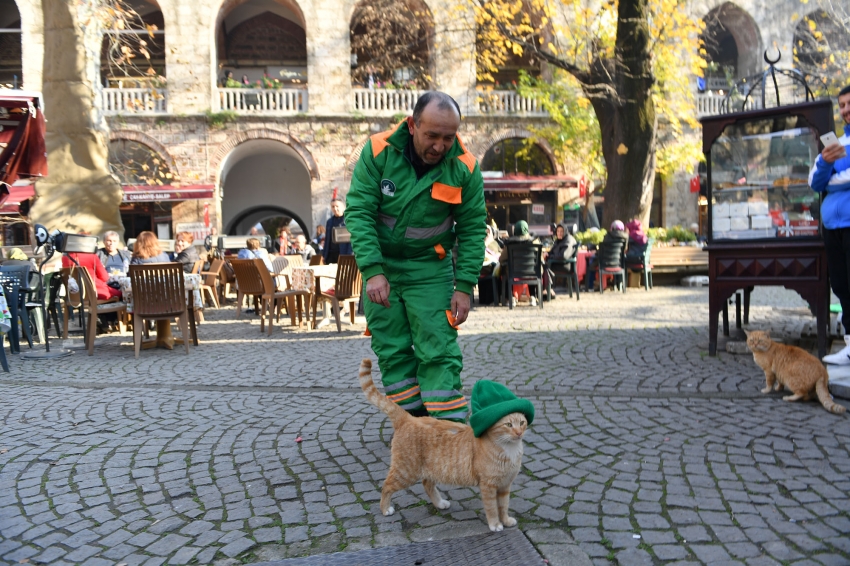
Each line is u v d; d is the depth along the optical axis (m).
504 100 24.33
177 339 8.73
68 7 12.62
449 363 3.50
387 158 3.41
